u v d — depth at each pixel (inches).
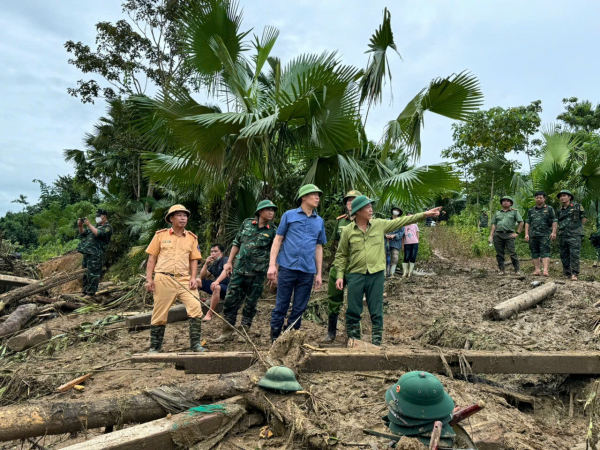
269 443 105.5
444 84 313.1
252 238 206.5
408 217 184.2
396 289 342.6
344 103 295.4
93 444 93.0
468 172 736.3
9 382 169.8
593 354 147.0
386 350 153.6
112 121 845.2
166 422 103.0
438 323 234.8
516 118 684.7
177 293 190.1
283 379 119.3
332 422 109.6
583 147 574.9
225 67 341.1
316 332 230.2
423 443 73.9
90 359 197.0
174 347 207.9
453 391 131.6
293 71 346.0
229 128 300.8
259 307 283.4
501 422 114.8
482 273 386.3
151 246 193.2
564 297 270.1
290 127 325.4
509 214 386.3
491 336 204.8
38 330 232.7
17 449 129.3
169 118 316.5
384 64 319.3
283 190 361.7
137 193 763.4
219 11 342.6
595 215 496.1
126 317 267.6
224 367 146.5
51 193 1574.8
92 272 335.3
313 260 185.5
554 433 120.4
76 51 771.4
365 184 314.8
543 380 163.9
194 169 348.8
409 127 327.3
